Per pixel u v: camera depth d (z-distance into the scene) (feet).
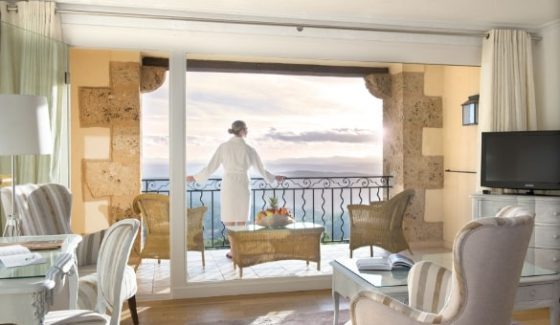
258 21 12.05
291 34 12.34
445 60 13.43
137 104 13.07
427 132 16.33
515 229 5.53
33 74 10.48
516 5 11.59
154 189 13.14
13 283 5.12
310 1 11.10
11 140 7.14
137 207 12.91
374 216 13.83
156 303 11.68
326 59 12.68
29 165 10.46
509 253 5.54
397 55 13.08
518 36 13.34
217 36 11.97
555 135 12.36
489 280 5.48
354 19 12.48
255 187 13.12
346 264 9.32
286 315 10.71
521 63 13.34
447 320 5.53
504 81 13.26
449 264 10.20
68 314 6.15
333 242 14.35
